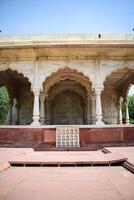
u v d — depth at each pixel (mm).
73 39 8016
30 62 8266
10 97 11836
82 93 11883
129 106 25453
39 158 4859
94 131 7695
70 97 12219
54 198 2445
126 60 8266
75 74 9750
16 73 10133
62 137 7684
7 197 2480
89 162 4438
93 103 9617
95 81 8117
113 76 10727
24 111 12023
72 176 3549
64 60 8266
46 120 11516
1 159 4656
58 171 3951
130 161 4246
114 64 8242
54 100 12180
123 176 3525
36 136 7633
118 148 6801
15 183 3094
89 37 8062
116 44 7648
